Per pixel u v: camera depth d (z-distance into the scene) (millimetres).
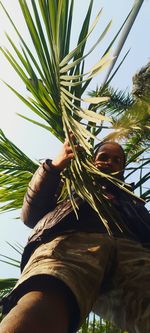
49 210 2455
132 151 3738
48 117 2689
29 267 2061
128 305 2148
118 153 2740
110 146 2756
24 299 1823
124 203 2527
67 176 2471
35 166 4047
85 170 2379
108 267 2201
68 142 2350
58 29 2307
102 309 2338
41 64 2461
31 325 1693
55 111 2611
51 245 2146
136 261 2215
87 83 2400
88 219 2332
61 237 2205
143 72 3719
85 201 2396
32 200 2387
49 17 2340
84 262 2066
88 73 2154
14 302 1912
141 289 2133
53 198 2428
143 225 2469
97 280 2047
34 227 2373
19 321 1690
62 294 1877
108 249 2211
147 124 2346
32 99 2758
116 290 2201
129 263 2209
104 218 2342
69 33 2395
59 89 2408
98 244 2197
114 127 2264
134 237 2379
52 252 2092
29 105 2832
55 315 1787
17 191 4105
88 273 2031
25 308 1751
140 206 2619
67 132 2340
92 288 2012
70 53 2234
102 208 2410
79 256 2096
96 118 2029
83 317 1920
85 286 1981
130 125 2291
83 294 1932
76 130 2209
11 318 1711
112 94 3795
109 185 2594
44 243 2227
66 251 2127
